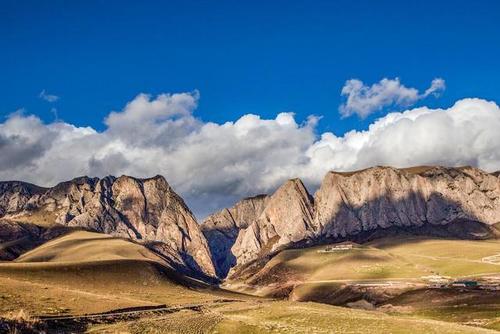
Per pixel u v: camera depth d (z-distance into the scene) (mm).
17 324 55719
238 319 114500
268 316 119188
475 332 91625
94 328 77750
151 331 81188
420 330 93625
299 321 108375
